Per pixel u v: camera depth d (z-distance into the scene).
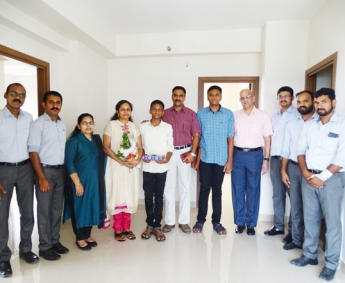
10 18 2.31
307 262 2.33
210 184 3.00
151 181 2.83
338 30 2.44
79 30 2.88
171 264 2.34
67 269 2.24
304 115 2.56
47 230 2.37
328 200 2.09
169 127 2.83
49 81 3.06
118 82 4.09
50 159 2.29
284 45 3.27
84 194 2.47
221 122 2.87
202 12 3.06
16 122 2.12
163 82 3.98
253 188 2.90
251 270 2.26
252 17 3.18
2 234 2.12
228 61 3.81
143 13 3.11
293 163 2.54
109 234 2.97
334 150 2.07
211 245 2.71
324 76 3.14
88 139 2.54
